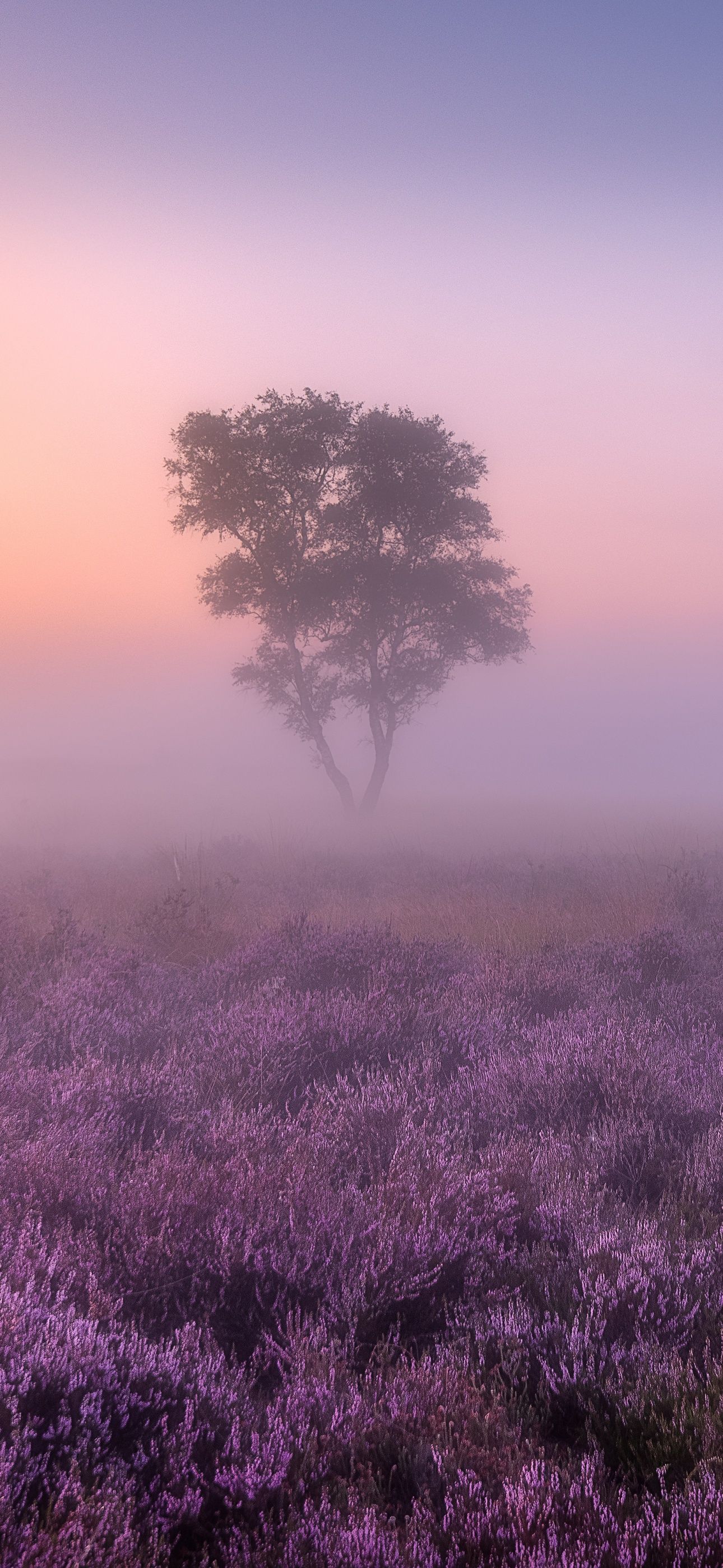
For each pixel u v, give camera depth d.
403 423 27.23
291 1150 4.04
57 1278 3.06
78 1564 1.80
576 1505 2.12
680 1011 7.06
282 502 28.00
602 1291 3.14
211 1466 2.28
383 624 29.03
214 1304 3.15
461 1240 3.43
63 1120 4.40
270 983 7.46
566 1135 4.64
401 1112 4.79
